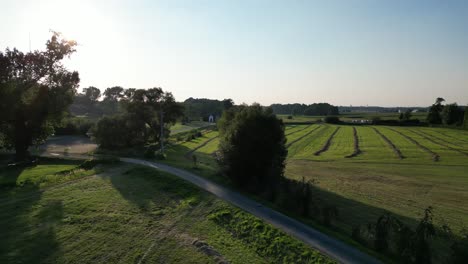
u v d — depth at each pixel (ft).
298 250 54.60
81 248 55.62
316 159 190.90
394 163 174.81
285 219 69.62
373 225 74.02
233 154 98.07
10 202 79.92
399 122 426.92
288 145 250.78
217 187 96.78
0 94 133.69
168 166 128.16
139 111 217.77
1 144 161.99
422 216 85.10
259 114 103.24
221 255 53.78
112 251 54.75
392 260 53.78
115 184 99.14
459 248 50.57
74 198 83.71
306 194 76.84
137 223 67.51
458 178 136.26
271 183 93.45
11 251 53.67
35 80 149.18
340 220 77.05
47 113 153.38
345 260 51.57
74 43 155.53
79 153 186.29
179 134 314.35
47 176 107.76
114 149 198.80
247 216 69.77
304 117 638.53
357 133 331.57
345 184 123.54
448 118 412.16
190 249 55.67
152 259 52.06
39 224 65.62
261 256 54.49
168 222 68.49
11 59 138.51
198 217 71.77
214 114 549.13
